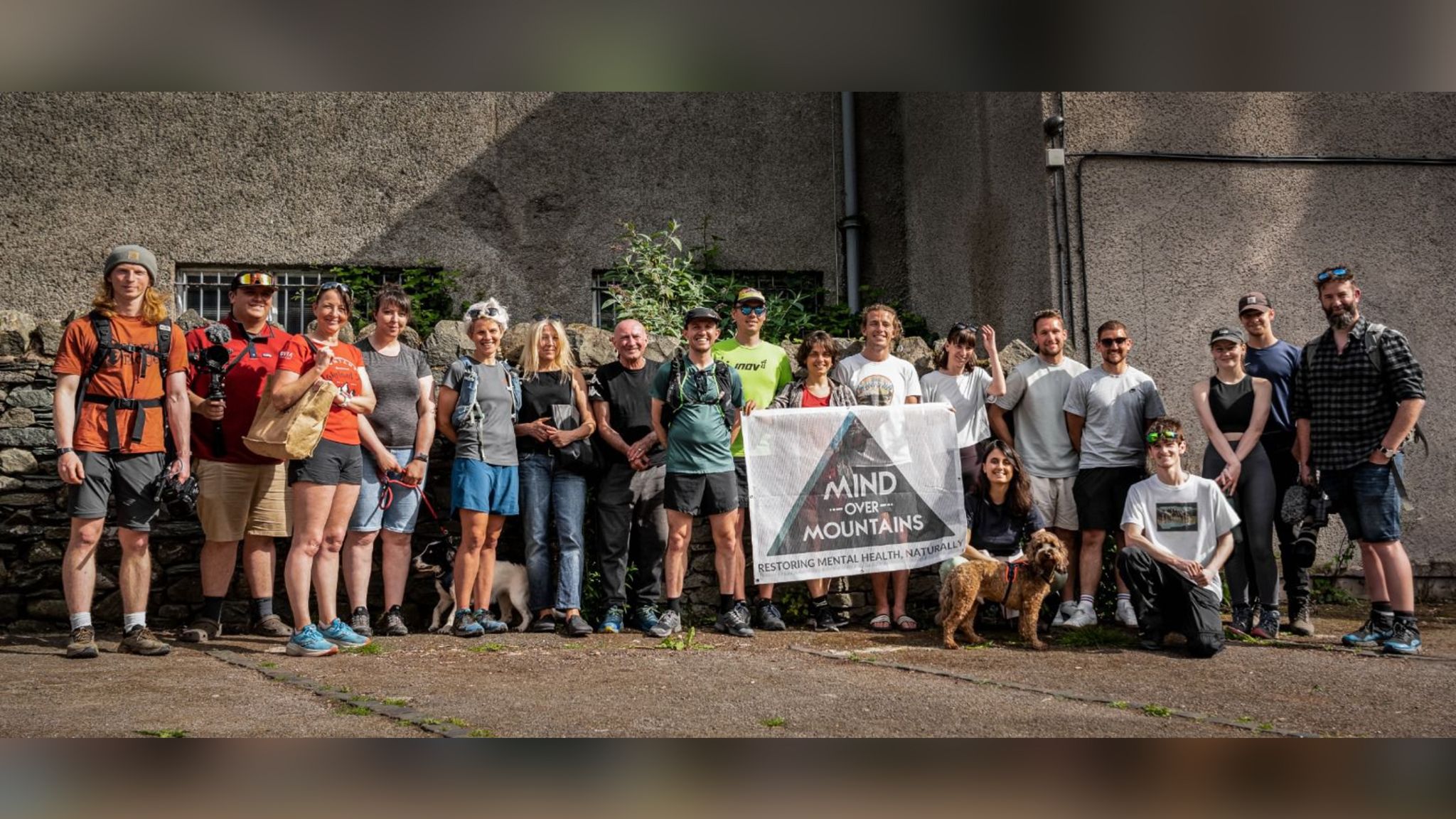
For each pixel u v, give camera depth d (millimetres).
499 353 6863
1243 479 6285
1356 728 4023
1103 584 6945
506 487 6211
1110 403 6516
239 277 5832
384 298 6191
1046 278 8453
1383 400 5910
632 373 6516
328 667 5027
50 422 6480
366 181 10328
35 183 9867
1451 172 8711
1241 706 4406
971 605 6004
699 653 5582
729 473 6281
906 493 6656
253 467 5863
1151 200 8469
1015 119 8945
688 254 10508
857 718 4035
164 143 10055
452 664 5160
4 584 6312
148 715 3854
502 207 10531
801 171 11023
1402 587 5836
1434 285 8617
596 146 10703
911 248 11086
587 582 6664
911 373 6926
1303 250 8562
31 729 3617
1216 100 8594
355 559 6012
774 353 6887
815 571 6520
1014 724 3977
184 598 6457
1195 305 8414
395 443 6160
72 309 9844
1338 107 8680
